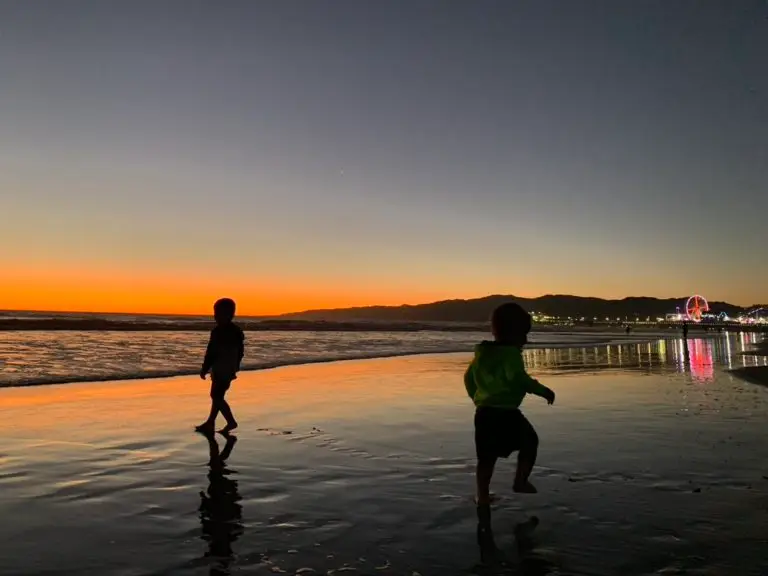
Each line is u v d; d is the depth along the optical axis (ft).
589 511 13.50
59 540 11.82
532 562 10.62
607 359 75.51
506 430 13.70
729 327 569.64
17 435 22.48
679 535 11.93
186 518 13.17
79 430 23.65
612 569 10.32
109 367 49.65
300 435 23.11
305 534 12.13
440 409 30.09
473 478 16.62
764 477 16.46
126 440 21.83
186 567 10.48
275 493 15.15
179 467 17.90
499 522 12.78
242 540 11.81
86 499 14.64
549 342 141.90
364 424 25.64
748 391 37.73
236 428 24.54
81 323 178.60
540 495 14.78
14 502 14.35
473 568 10.39
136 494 15.08
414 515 13.32
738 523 12.64
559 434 23.02
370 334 177.58
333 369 54.85
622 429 24.11
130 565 10.57
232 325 25.08
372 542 11.65
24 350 67.82
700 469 17.40
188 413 28.14
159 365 52.49
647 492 15.02
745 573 10.10
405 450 20.36
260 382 42.75
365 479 16.51
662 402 32.45
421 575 10.11
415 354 81.87
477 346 14.43
